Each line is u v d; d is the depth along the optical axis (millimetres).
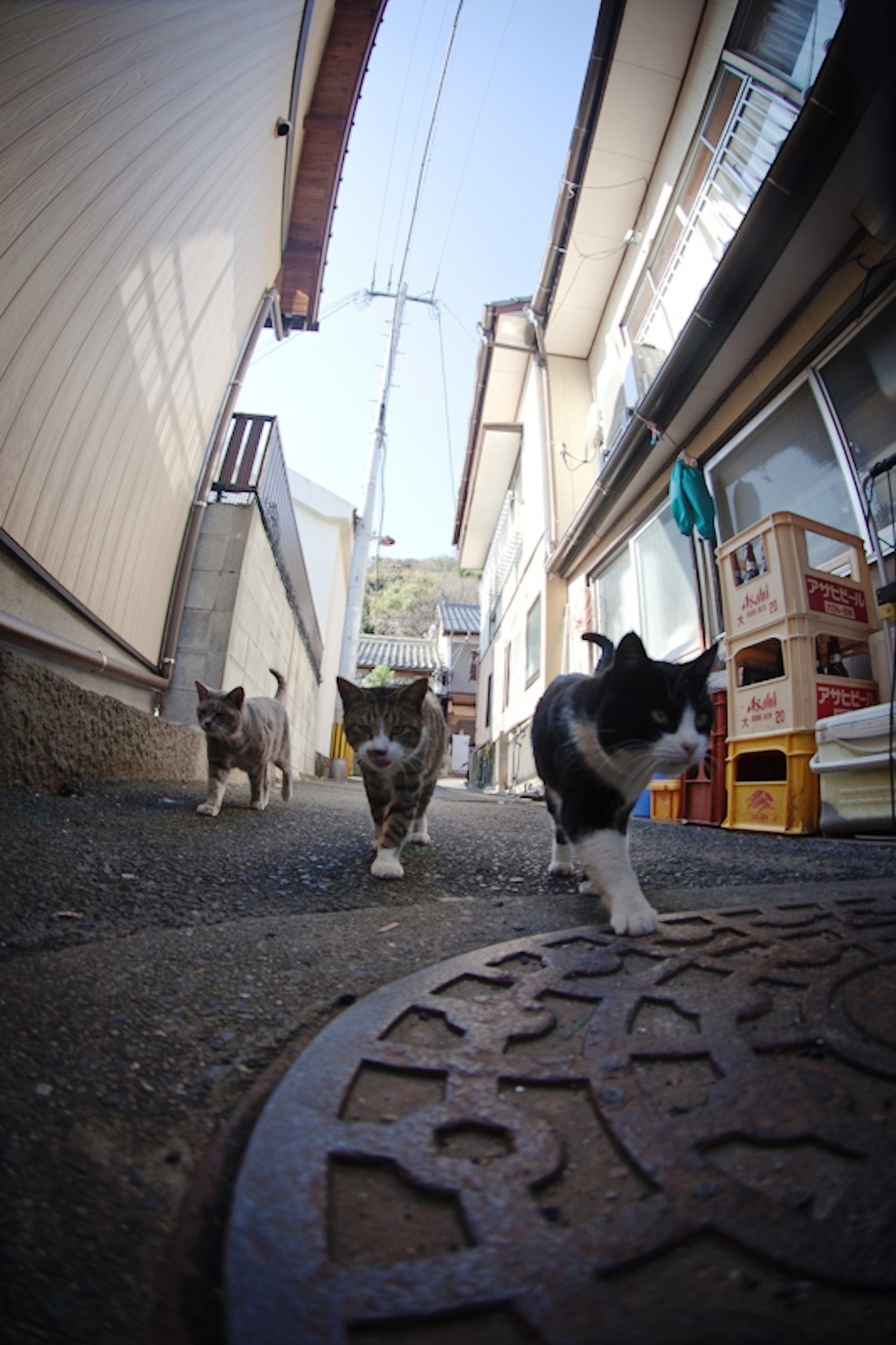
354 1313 624
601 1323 615
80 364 3338
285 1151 855
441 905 2189
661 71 6531
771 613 3703
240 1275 665
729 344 4676
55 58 2422
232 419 6684
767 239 3947
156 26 3023
